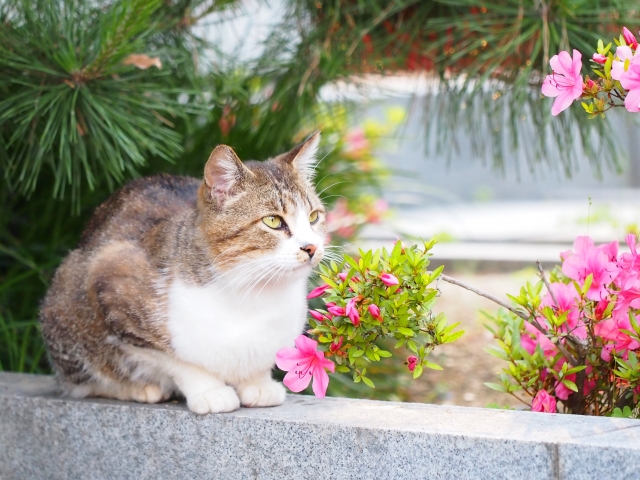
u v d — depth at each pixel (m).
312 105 4.38
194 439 2.67
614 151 4.24
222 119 4.41
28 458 2.97
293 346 2.77
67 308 2.95
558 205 10.23
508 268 6.73
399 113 6.41
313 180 4.50
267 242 2.67
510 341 2.91
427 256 2.58
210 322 2.63
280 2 4.31
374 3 3.93
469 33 3.96
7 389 3.09
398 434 2.34
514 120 4.12
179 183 3.41
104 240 3.01
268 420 2.54
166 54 3.88
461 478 2.27
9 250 4.08
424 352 2.51
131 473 2.79
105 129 3.30
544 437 2.19
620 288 2.59
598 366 2.76
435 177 11.16
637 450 2.05
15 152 3.55
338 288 2.50
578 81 2.37
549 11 3.70
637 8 3.67
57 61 3.24
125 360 2.82
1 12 3.41
